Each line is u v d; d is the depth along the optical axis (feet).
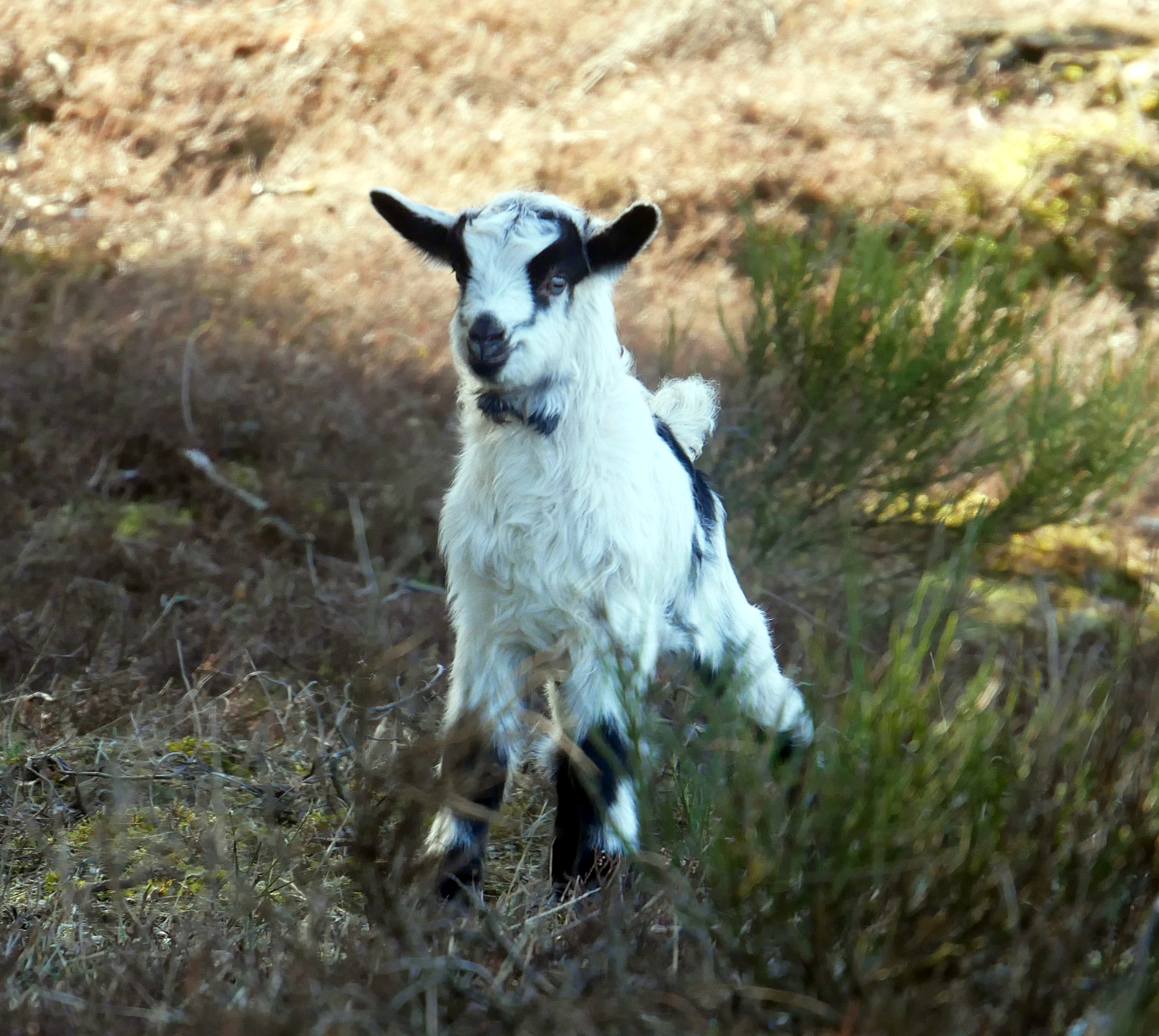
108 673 40.52
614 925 24.90
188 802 34.40
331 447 56.44
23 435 53.83
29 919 28.60
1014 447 53.47
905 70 101.45
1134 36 104.47
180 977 25.11
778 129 90.84
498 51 99.60
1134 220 86.22
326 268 72.59
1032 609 51.42
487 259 30.30
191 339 58.39
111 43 90.27
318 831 32.53
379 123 90.79
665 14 106.22
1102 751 24.72
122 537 48.80
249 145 86.43
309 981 23.57
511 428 30.76
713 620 34.37
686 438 35.50
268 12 98.99
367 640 33.45
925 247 83.56
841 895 23.48
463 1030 22.72
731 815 24.53
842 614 46.75
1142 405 53.57
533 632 31.37
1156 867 24.14
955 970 23.24
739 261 81.35
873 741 23.50
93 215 74.18
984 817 23.82
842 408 52.26
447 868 30.22
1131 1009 20.77
